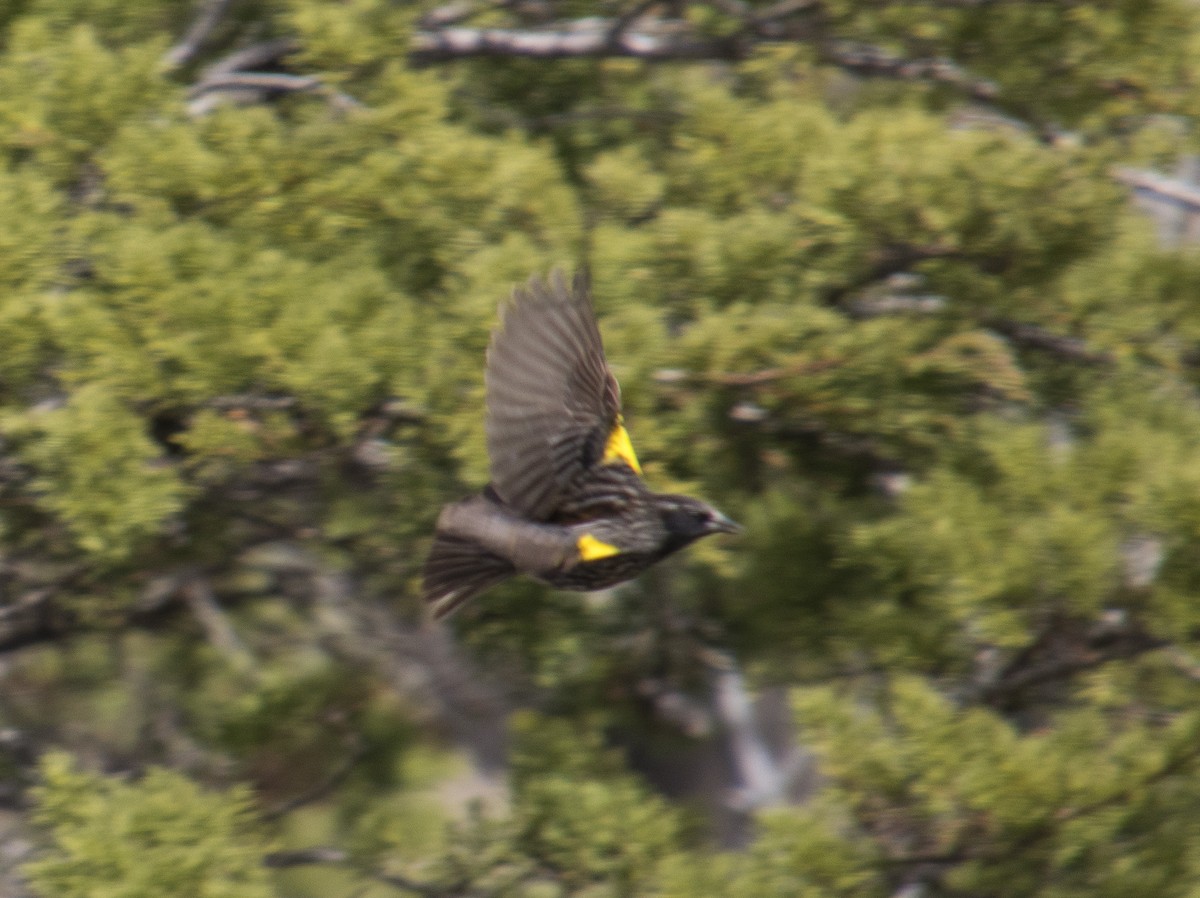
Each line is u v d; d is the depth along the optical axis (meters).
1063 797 10.66
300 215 10.98
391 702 14.97
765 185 12.35
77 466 9.69
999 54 13.62
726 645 13.02
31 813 12.28
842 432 11.88
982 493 11.80
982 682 12.36
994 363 12.42
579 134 14.38
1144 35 13.25
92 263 10.62
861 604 12.34
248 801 11.24
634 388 10.29
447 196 11.24
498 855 12.34
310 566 15.53
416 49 13.46
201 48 13.80
